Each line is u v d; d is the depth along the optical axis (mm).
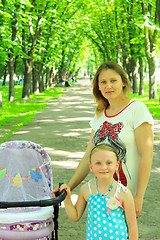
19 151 3031
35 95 31062
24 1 17953
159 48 23750
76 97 29531
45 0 24312
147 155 2531
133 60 31359
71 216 2625
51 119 15250
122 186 2490
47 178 3113
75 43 46938
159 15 20500
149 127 2572
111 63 2670
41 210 2727
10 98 24391
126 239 2469
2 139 10125
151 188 5984
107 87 2629
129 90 2703
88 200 2521
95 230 2457
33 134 11320
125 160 2621
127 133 2605
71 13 32781
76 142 9914
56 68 51094
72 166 7344
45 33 30328
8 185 3057
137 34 24312
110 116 2707
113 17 31797
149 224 4566
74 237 4215
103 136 2678
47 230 2732
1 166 3062
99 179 2504
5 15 16750
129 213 2477
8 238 2645
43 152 3049
